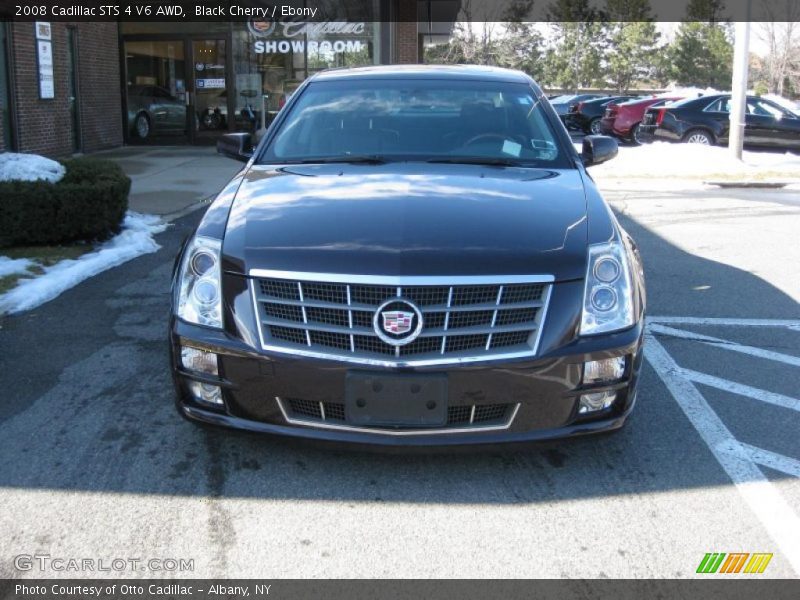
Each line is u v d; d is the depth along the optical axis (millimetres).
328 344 3117
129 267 7102
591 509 3152
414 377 3037
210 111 18500
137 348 4969
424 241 3191
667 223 9852
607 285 3221
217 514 3092
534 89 4941
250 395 3180
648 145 18438
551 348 3102
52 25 14109
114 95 17484
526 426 3154
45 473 3385
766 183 13570
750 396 4348
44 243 7527
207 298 3252
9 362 4707
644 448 3678
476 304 3086
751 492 3295
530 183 3873
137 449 3607
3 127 12500
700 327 5656
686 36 59281
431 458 3523
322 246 3184
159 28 18016
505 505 3172
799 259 7863
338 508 3141
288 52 18531
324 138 4516
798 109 20391
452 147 4426
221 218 3527
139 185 11898
